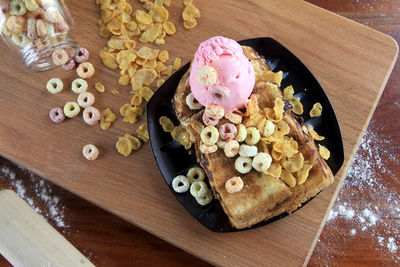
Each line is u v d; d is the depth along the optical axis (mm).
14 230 468
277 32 596
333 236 583
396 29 630
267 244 539
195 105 536
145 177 561
